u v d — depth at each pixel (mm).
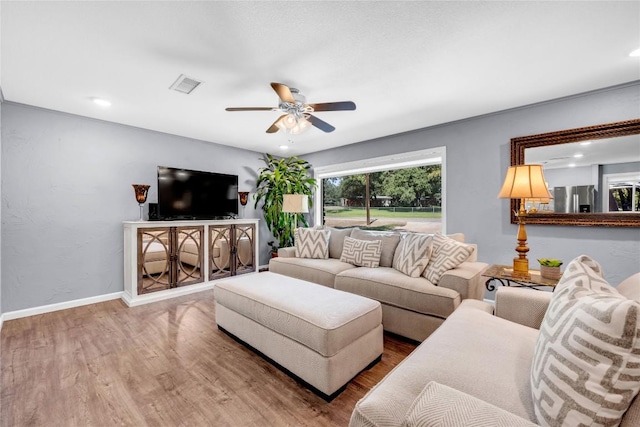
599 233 2643
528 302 1537
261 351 2018
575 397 691
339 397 1648
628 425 639
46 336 2420
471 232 3373
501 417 661
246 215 5027
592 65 2172
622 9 1557
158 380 1800
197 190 3984
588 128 2621
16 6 1507
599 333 688
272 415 1503
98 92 2615
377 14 1613
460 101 2867
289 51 1971
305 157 5512
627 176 2480
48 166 3047
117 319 2799
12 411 1524
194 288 3703
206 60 2076
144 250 3293
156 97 2725
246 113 3158
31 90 2570
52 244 3074
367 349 1867
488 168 3242
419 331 2285
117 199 3518
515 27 1724
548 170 2861
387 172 4574
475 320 1432
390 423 836
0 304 2705
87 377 1827
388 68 2209
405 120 3447
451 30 1756
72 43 1859
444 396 742
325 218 5402
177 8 1549
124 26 1696
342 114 3238
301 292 2139
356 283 2676
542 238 2938
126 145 3590
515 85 2512
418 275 2557
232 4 1525
